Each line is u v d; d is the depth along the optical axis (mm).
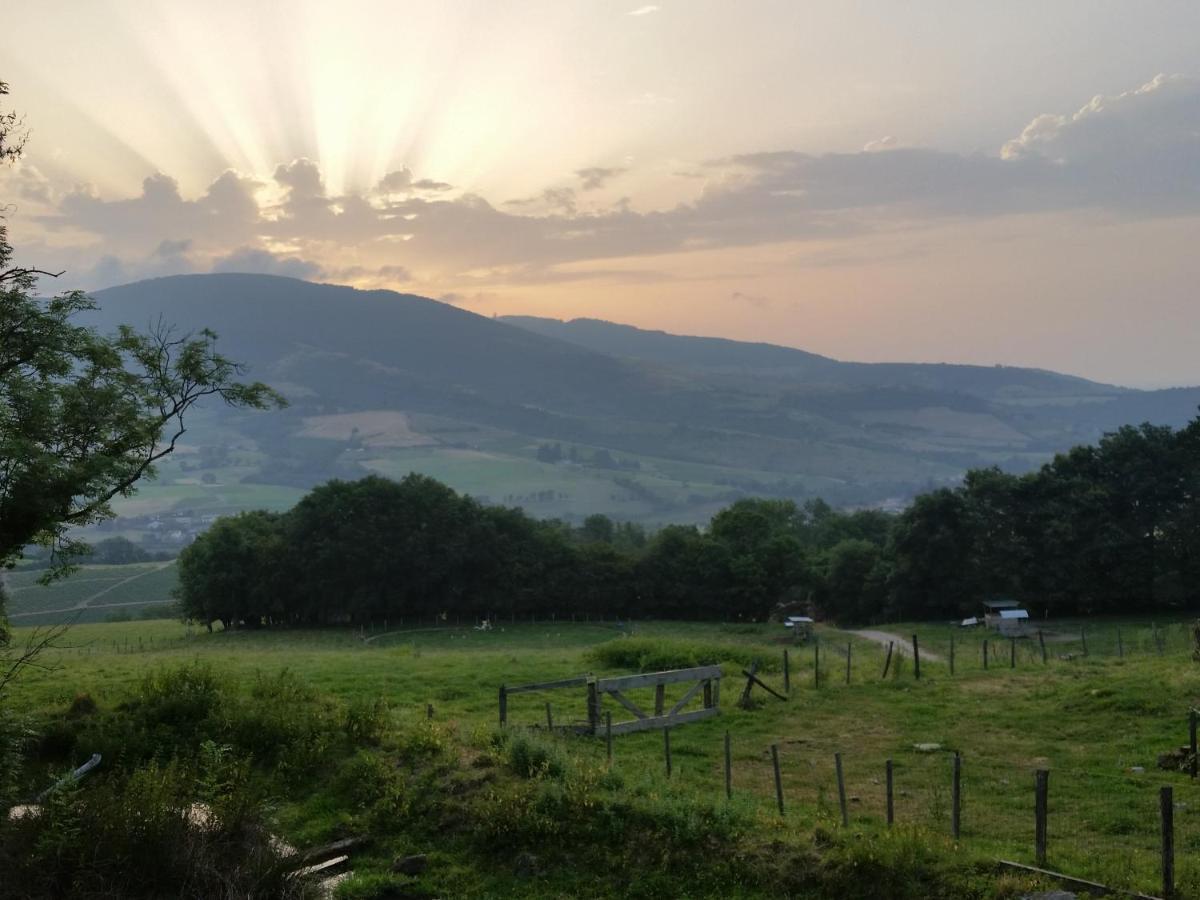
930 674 34500
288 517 105438
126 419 27203
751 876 16297
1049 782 20578
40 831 16219
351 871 17547
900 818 18484
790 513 153875
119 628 104438
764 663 38750
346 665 39500
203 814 17500
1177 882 14273
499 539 106812
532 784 19375
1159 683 27453
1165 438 87750
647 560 108250
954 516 91938
